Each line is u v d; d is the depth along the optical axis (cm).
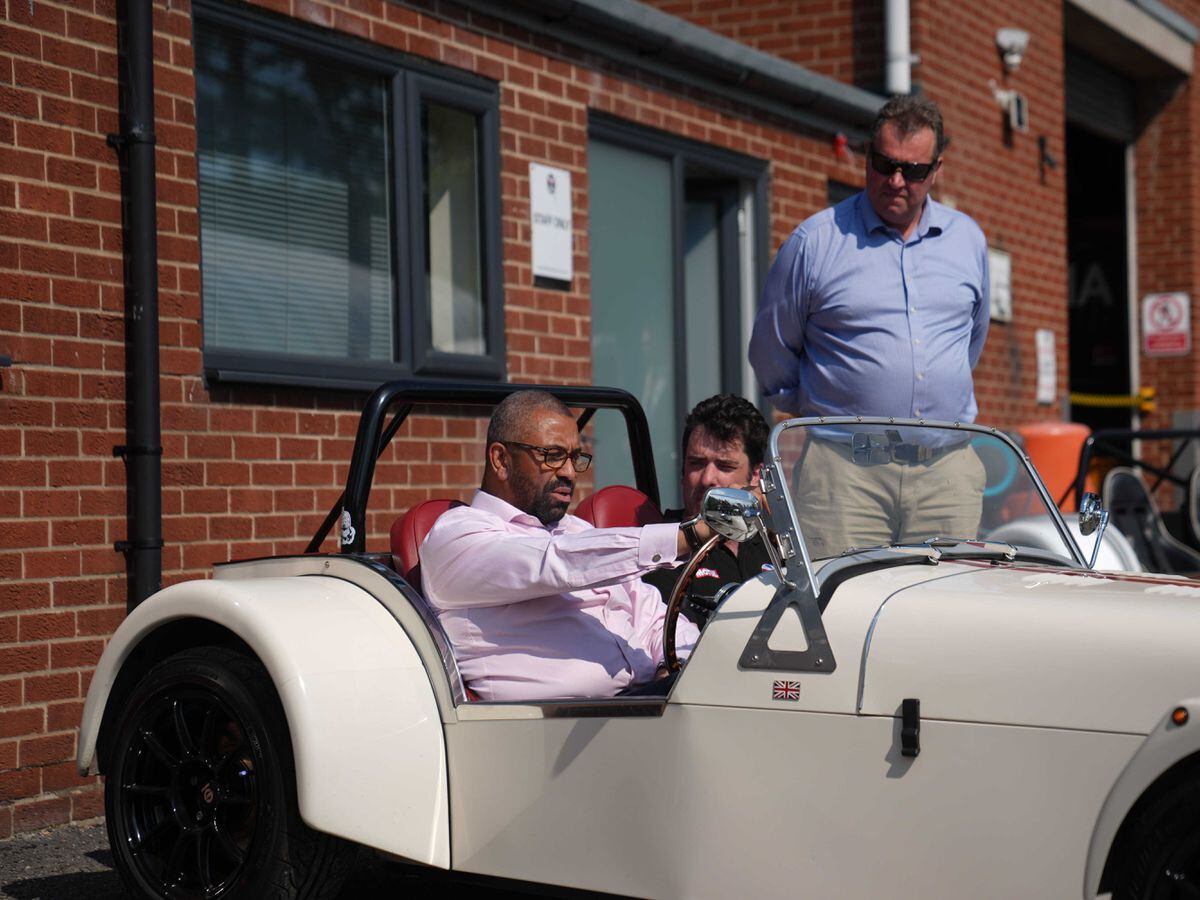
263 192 730
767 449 405
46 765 605
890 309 547
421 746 435
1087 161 1866
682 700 394
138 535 632
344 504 481
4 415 593
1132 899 337
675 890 393
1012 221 1330
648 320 980
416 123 801
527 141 862
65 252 617
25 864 556
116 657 480
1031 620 360
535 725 422
